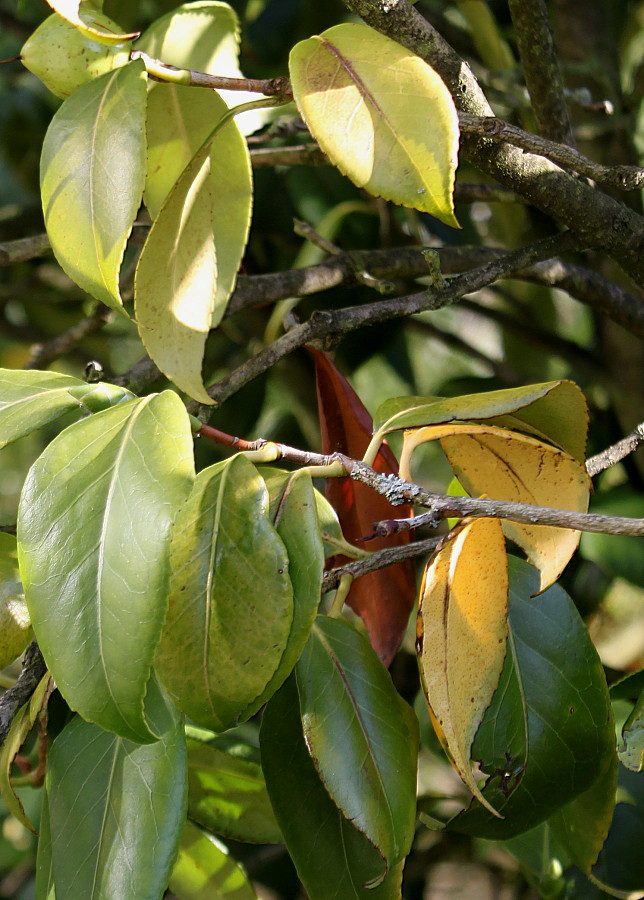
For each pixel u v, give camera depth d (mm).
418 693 1167
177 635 734
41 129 1612
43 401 733
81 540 703
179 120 817
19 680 787
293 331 843
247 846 1256
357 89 735
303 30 1299
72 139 748
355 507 848
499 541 748
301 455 754
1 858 1381
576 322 1557
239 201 806
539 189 823
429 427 773
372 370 1708
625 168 767
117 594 697
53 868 755
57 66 763
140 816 747
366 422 841
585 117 1096
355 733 766
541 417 777
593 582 1197
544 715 798
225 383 835
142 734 695
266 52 1310
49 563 704
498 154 816
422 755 1235
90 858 750
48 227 750
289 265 1334
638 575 981
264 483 738
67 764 768
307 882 785
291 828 788
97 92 750
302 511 741
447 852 1339
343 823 789
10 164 1647
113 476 708
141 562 697
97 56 763
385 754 766
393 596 852
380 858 784
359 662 780
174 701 737
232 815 862
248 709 736
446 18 1329
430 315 1662
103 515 704
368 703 773
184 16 879
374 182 730
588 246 843
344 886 785
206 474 745
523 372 1471
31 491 711
